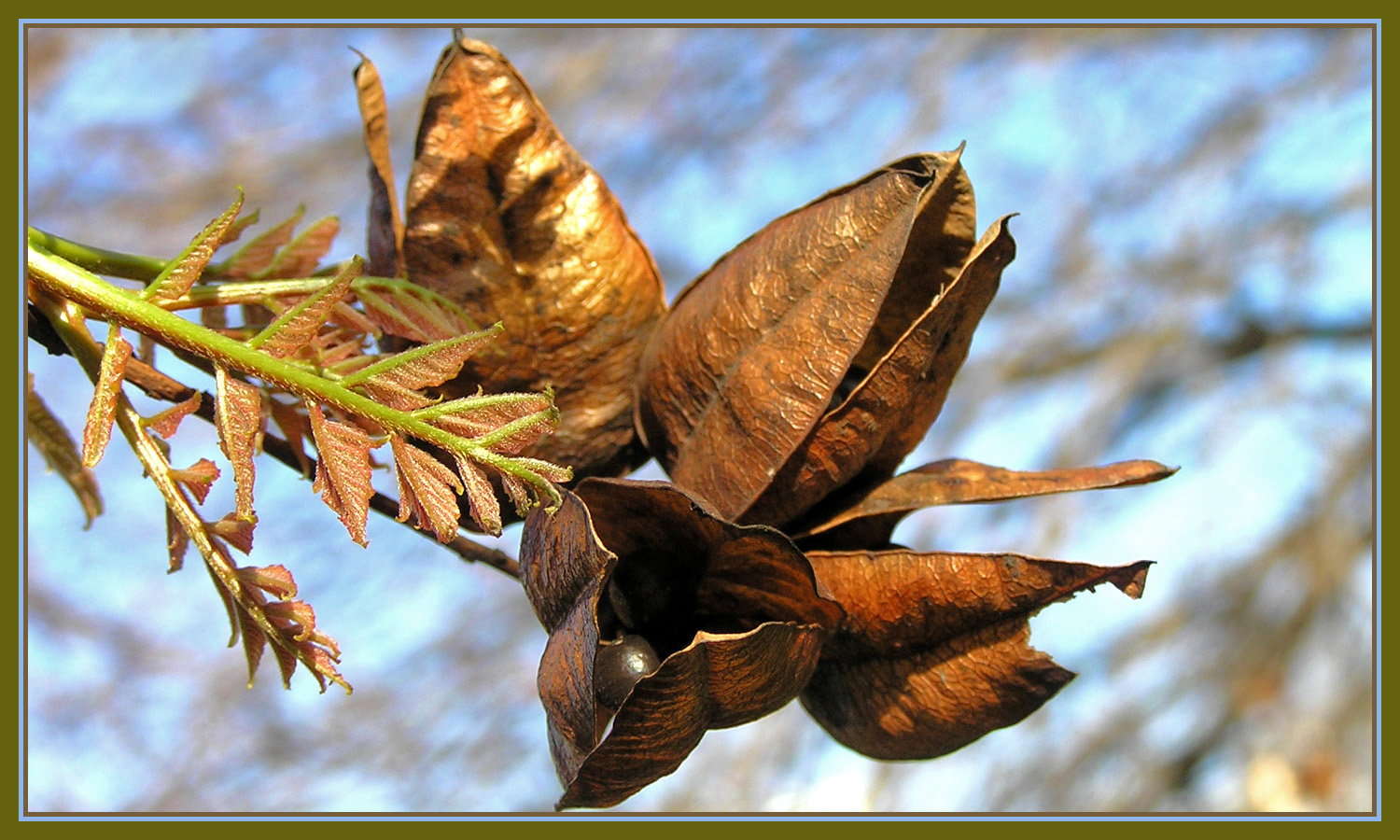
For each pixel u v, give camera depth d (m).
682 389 0.30
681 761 0.28
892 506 0.30
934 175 0.30
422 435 0.28
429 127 0.31
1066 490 0.30
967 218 0.30
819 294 0.30
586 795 0.28
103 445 0.28
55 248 0.29
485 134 0.31
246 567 0.29
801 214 0.30
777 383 0.30
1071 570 0.29
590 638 0.27
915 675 0.30
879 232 0.30
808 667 0.29
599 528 0.29
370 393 0.28
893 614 0.30
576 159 0.31
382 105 0.31
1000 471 0.31
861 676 0.30
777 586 0.29
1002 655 0.30
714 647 0.28
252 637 0.29
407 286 0.30
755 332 0.30
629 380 0.31
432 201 0.31
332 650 0.29
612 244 0.31
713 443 0.30
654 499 0.28
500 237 0.31
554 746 0.29
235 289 0.30
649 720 0.28
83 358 0.29
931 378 0.30
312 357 0.29
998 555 0.29
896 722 0.30
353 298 0.30
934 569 0.30
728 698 0.28
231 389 0.28
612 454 0.31
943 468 0.31
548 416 0.28
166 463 0.28
